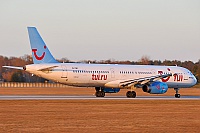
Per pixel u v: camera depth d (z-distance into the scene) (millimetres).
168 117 96062
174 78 179500
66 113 102500
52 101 138250
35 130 74062
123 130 74875
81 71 162500
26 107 117000
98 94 173750
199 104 135625
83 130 74562
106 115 99000
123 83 168750
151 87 167875
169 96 194875
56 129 75500
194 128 77938
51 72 159125
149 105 129125
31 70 157625
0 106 119500
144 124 83188
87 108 115938
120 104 131000
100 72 165500
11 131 72688
